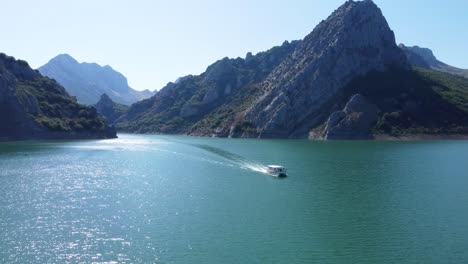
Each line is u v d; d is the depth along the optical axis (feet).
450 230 210.79
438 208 250.98
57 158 498.28
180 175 370.32
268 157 506.48
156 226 215.92
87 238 198.39
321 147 643.86
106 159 493.36
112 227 214.07
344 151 572.92
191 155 539.29
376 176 358.02
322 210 246.47
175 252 182.19
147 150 618.03
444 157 492.13
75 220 225.76
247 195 286.05
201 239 197.57
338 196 282.36
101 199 273.54
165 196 282.77
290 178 350.84
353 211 244.63
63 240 195.42
